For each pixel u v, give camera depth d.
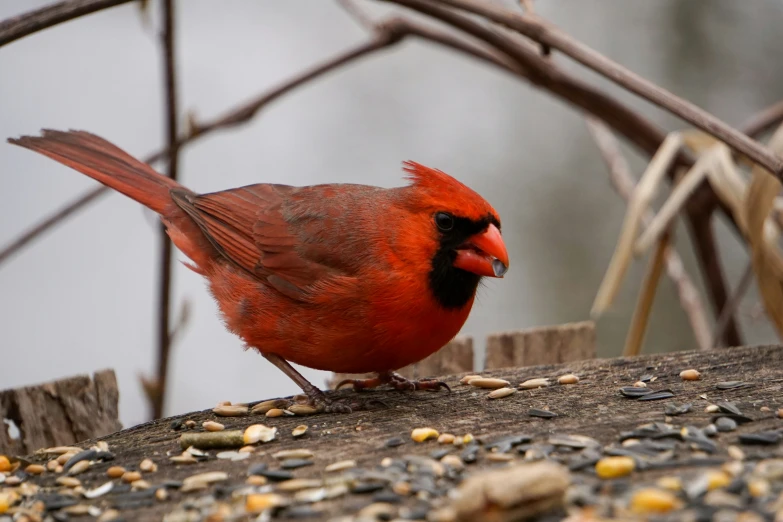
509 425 7.13
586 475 5.96
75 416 8.24
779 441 6.36
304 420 7.65
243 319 8.66
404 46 16.77
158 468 6.65
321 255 8.11
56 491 6.34
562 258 15.05
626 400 7.57
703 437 6.48
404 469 6.25
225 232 9.00
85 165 9.98
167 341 10.34
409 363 8.34
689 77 15.09
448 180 7.99
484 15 8.44
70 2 7.97
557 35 8.24
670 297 14.59
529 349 9.63
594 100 11.05
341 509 5.65
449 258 7.90
